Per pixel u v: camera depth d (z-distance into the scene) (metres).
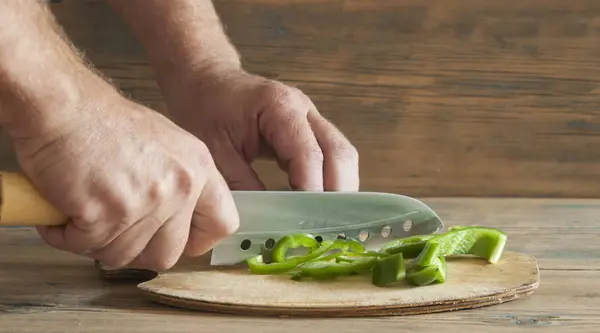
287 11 1.17
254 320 0.78
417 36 1.18
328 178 0.92
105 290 0.83
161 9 1.01
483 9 1.18
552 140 1.20
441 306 0.79
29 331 0.75
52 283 0.84
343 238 0.89
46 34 0.67
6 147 1.15
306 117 0.94
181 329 0.76
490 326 0.77
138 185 0.71
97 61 1.16
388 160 1.20
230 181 0.96
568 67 1.19
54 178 0.69
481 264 0.86
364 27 1.17
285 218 0.87
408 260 0.86
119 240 0.73
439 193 1.20
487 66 1.19
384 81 1.18
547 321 0.77
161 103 1.17
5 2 0.65
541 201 1.16
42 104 0.66
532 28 1.19
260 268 0.84
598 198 1.20
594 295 0.82
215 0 1.16
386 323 0.77
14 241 0.95
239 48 1.17
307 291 0.80
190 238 0.78
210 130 0.97
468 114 1.19
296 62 1.18
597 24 1.19
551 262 0.90
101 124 0.69
